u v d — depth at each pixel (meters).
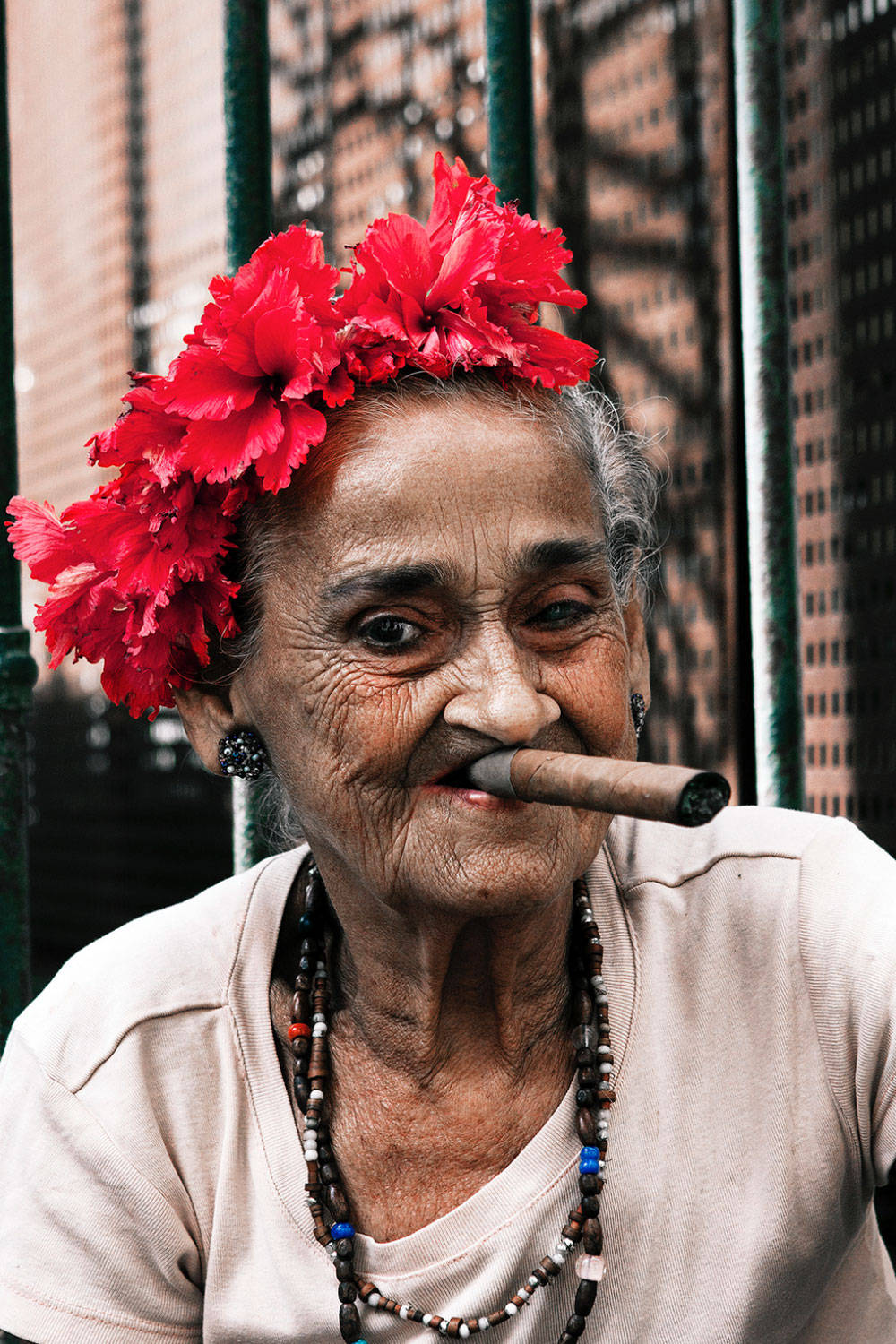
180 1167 1.15
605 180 2.40
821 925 1.15
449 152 2.72
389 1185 1.12
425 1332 1.07
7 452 1.57
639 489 1.27
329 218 3.14
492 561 0.99
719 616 2.06
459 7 2.68
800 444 2.15
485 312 1.02
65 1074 1.17
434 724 1.00
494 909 0.98
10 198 1.60
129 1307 1.14
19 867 1.52
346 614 1.01
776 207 1.51
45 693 6.46
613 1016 1.14
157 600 1.06
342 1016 1.16
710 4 2.15
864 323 2.01
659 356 2.21
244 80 1.51
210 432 1.01
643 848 1.23
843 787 2.05
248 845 1.53
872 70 2.06
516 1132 1.12
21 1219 1.15
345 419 1.02
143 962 1.21
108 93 5.94
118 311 5.71
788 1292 1.12
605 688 1.05
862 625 1.98
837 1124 1.13
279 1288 1.11
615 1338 1.10
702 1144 1.12
